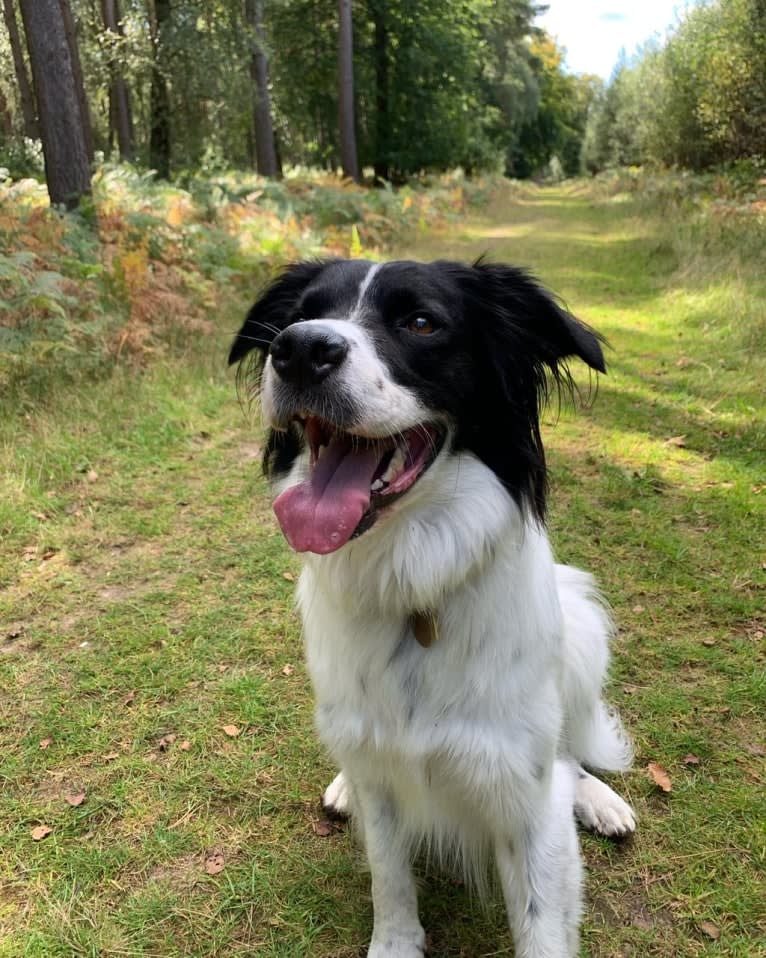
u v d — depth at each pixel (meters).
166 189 3.33
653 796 0.69
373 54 6.67
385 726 0.53
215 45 4.73
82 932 0.58
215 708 0.80
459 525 0.52
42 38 2.33
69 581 1.02
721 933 0.57
